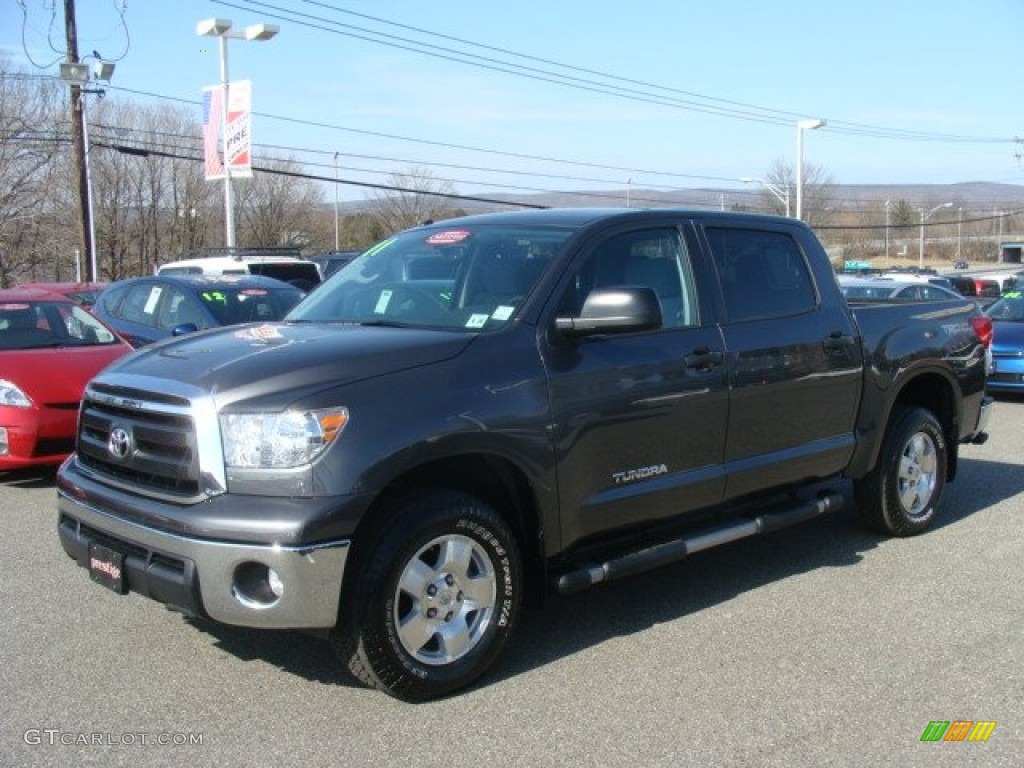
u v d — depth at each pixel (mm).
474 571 4316
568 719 4062
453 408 4141
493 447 4246
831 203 84750
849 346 5977
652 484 4926
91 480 4367
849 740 3908
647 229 5184
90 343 9102
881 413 6258
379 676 4043
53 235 42875
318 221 75062
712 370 5137
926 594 5613
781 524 5609
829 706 4199
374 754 3770
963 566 6137
